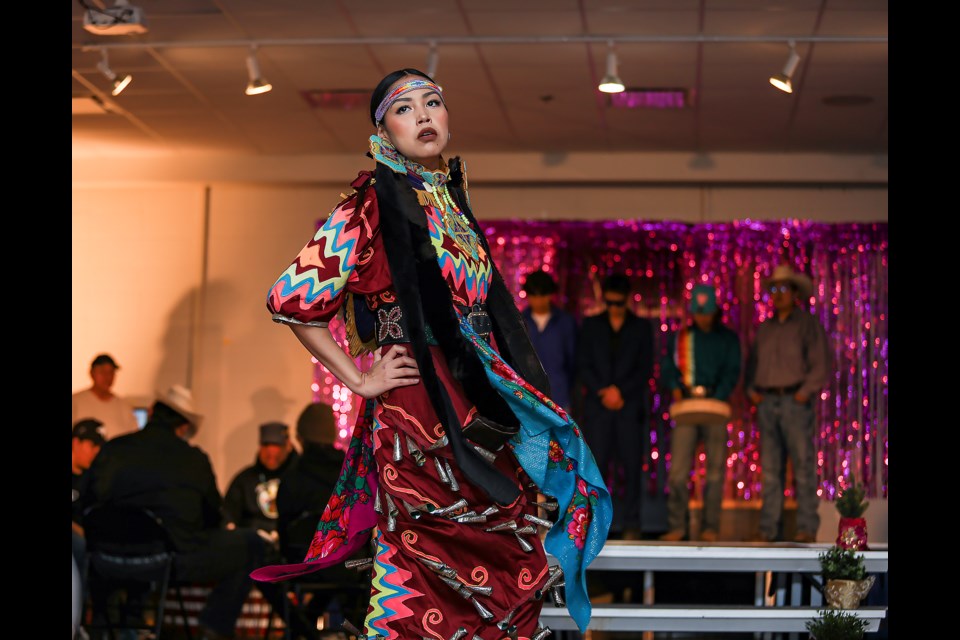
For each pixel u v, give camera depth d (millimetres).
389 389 2346
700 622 4414
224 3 6938
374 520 2492
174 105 8945
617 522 8961
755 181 10047
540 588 2365
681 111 8852
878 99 8422
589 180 10133
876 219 10141
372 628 2328
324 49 7688
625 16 7020
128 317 10688
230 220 10719
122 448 6133
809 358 8633
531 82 8258
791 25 7094
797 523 8539
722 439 8664
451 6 6926
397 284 2340
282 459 7676
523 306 10148
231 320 10625
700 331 8859
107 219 10781
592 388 8734
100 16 6781
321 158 10391
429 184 2498
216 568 6191
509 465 2418
